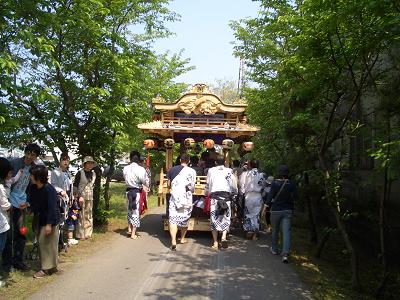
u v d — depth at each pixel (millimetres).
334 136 8328
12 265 6684
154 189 20531
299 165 10594
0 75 6367
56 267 6789
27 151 6957
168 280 6656
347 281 7668
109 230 10805
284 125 11664
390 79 7742
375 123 7789
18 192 6762
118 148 11195
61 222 8023
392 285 7996
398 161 5973
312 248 10156
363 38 6844
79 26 8891
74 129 10211
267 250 9078
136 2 10508
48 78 9766
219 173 9219
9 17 6496
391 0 5617
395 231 9234
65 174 8250
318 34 7020
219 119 10727
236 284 6582
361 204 10633
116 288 6172
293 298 6047
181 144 11250
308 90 8078
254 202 10188
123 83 10188
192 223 10195
